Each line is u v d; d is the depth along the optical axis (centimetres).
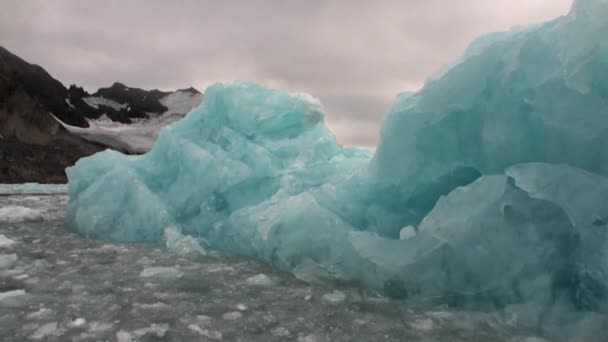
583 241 242
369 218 376
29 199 1071
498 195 268
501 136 288
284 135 568
